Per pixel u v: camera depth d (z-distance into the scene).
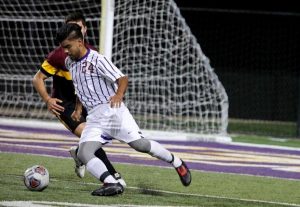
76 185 19.33
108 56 34.84
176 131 42.44
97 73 17.20
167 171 24.20
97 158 17.17
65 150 29.55
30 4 49.84
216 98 43.94
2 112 51.22
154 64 44.47
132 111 46.91
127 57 41.62
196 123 42.62
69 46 16.98
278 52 60.69
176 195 18.58
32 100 52.72
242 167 27.23
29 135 36.22
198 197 18.48
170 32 39.97
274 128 54.25
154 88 45.00
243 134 48.22
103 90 17.25
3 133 36.38
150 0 39.19
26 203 15.70
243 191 20.41
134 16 41.06
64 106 19.92
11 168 22.56
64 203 15.99
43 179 17.64
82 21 18.53
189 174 18.34
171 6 42.59
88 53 17.25
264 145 39.44
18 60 53.25
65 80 19.77
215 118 47.12
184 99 47.12
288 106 59.72
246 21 61.44
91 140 17.23
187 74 43.19
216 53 61.38
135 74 43.72
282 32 60.78
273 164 29.14
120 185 17.25
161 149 17.86
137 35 44.12
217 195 19.22
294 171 26.75
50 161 25.20
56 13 50.94
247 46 61.22
